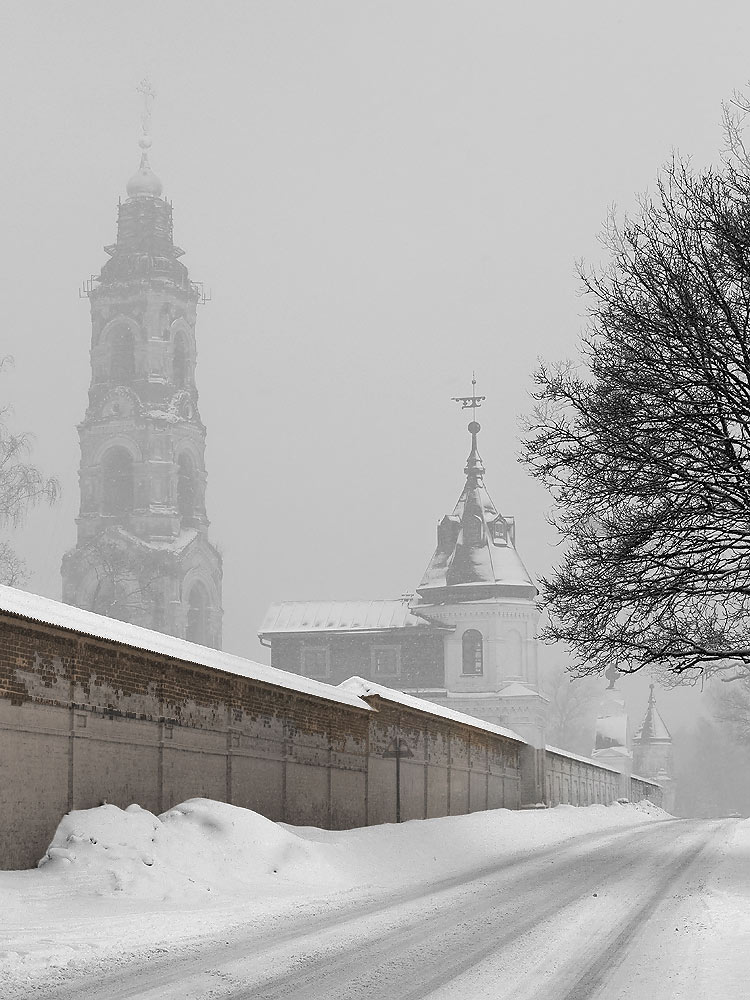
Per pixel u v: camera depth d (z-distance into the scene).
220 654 36.50
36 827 25.31
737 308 27.52
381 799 47.00
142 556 141.00
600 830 53.03
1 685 24.55
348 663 136.88
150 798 30.09
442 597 137.38
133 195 157.38
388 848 33.44
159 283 152.38
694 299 27.66
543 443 30.16
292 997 12.80
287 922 19.12
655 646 30.61
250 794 35.72
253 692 36.34
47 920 18.52
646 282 28.31
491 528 140.38
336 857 29.03
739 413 27.48
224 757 34.22
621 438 28.33
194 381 155.88
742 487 27.89
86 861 24.47
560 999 12.69
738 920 18.31
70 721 26.83
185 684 32.19
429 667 135.62
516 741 68.62
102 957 14.99
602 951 15.91
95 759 27.72
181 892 22.25
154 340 151.62
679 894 23.02
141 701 29.94
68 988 12.98
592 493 29.69
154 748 30.44
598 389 28.89
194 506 151.62
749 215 27.30
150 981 13.49
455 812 56.69
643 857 34.06
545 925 18.55
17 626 25.08
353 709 44.19
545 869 30.23
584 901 21.98
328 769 41.84
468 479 142.62
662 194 28.55
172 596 142.25
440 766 54.91
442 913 20.39
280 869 26.45
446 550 141.12
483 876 28.48
